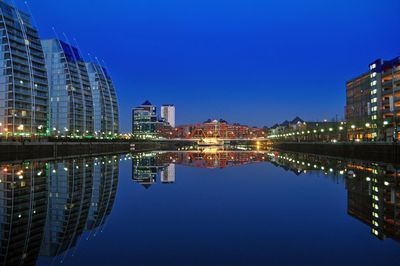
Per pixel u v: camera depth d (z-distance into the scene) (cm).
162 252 2384
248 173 7988
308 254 2336
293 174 7638
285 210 3712
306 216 3431
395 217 3375
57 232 2878
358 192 4978
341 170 8494
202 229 2958
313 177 6981
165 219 3316
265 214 3522
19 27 15912
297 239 2667
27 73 16088
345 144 14738
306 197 4562
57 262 2209
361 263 2178
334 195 4722
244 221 3234
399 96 14600
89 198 4509
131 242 2608
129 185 5809
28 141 13925
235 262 2202
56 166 9738
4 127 15012
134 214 3541
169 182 6256
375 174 7406
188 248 2464
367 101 17938
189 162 12338
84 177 6975
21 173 7619
